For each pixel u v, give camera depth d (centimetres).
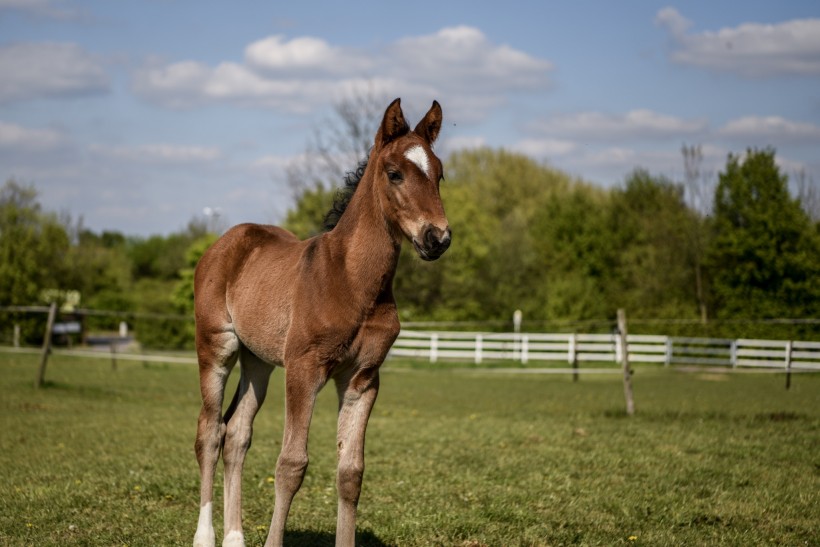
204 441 536
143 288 4778
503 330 3042
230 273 545
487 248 3756
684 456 859
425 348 2841
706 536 558
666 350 2434
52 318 1622
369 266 450
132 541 535
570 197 4481
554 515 609
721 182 2911
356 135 3059
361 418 462
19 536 543
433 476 758
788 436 1006
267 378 557
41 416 1204
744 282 2805
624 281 3625
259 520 598
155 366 2475
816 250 2723
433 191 435
